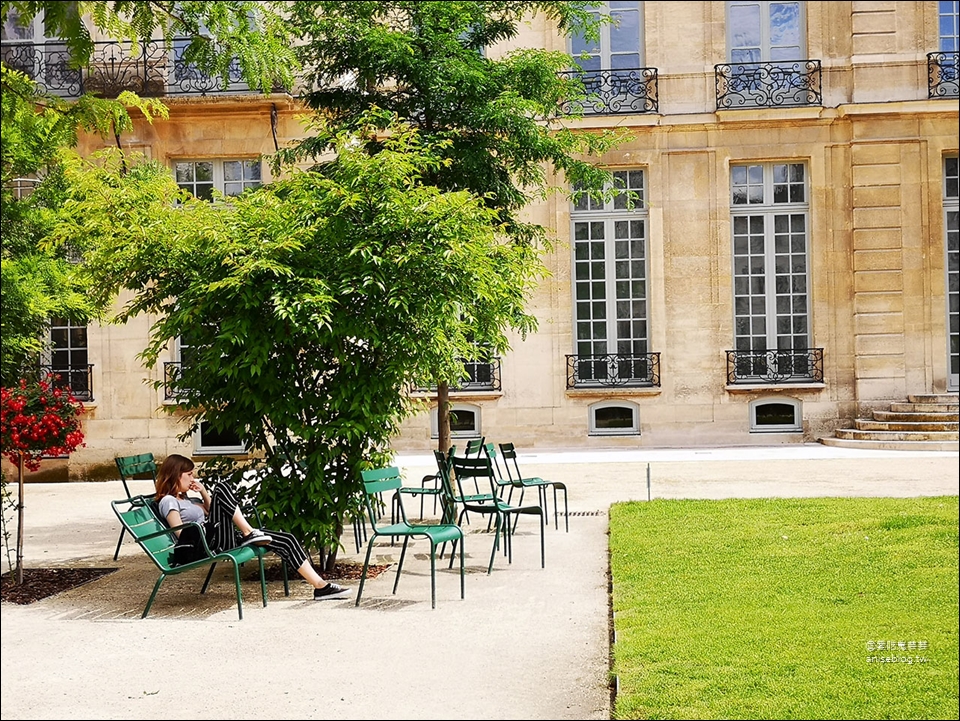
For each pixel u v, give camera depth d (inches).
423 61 508.1
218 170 831.7
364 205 369.4
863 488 543.5
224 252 358.6
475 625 291.9
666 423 853.8
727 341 855.1
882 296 848.3
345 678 241.4
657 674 227.9
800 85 856.3
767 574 325.4
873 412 837.2
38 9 188.7
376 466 392.8
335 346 367.2
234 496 378.6
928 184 848.9
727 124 853.8
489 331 457.4
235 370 359.3
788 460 715.4
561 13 562.9
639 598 301.4
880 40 851.4
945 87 847.1
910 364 847.1
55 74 802.8
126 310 426.0
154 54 808.9
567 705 216.8
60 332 823.1
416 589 347.9
